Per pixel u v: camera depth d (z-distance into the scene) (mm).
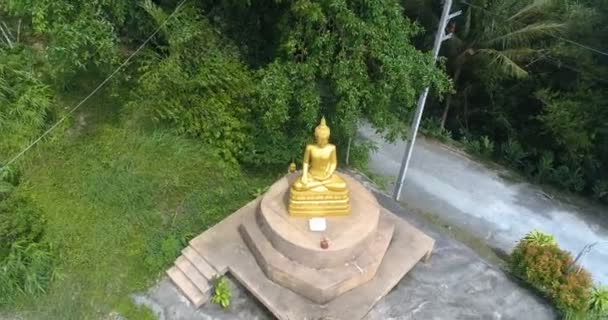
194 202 10898
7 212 9445
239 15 12281
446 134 16688
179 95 11156
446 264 10602
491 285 10242
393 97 10789
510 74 14656
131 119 11953
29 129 11227
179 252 9977
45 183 10594
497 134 17062
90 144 11484
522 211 13969
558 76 15000
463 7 14539
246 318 9211
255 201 10742
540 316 9750
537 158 15867
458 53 15281
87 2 9977
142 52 11570
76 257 9594
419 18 15180
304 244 9055
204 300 9398
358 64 9602
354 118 10266
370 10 9680
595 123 13867
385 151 15703
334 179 9531
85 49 10180
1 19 13672
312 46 9750
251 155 11703
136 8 11211
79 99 12484
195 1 11586
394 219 10891
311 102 9930
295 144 11695
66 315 8867
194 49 11016
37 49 13352
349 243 9172
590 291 9836
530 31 13703
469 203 14078
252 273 9500
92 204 10352
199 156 11539
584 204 14477
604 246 12992
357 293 9297
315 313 8891
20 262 8891
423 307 9609
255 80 11375
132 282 9516
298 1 9320
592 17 13617
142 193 10664
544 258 10000
